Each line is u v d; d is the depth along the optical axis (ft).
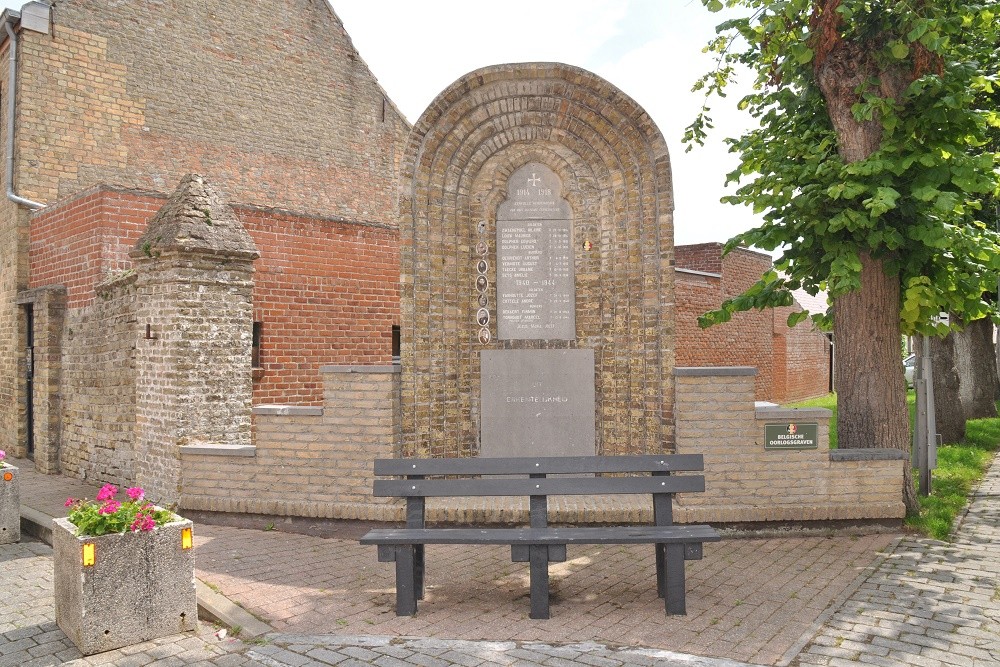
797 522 23.84
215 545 23.57
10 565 22.22
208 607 17.84
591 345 28.19
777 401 85.61
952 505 27.61
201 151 51.31
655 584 19.47
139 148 48.01
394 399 24.91
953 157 23.57
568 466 18.81
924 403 30.12
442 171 28.17
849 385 26.53
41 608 18.40
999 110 28.02
